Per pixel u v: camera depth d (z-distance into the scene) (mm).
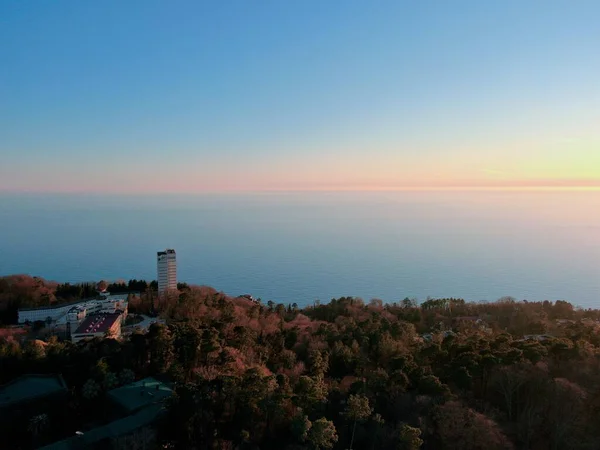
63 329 135375
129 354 92188
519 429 73688
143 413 75438
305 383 79000
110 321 136125
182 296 154625
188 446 70312
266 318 146625
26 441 74312
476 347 93688
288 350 106875
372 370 93562
